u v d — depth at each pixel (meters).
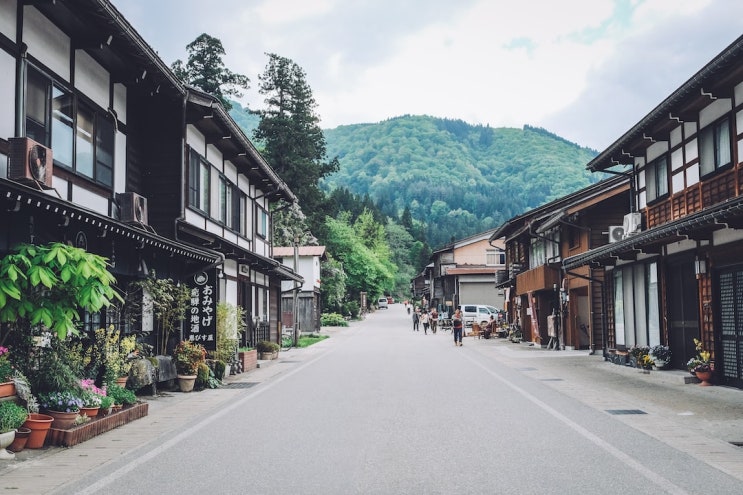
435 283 70.88
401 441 8.45
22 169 9.49
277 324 30.62
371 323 66.62
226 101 46.25
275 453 7.83
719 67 12.78
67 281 8.72
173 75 14.66
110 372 10.79
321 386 15.00
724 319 14.35
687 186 16.45
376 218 141.75
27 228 9.09
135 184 15.73
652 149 18.78
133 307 13.80
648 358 17.25
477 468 6.98
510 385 14.94
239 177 23.61
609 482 6.39
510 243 42.28
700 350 15.20
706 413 10.80
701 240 14.94
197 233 16.83
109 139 13.89
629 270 19.88
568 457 7.50
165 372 13.66
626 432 9.07
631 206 20.52
